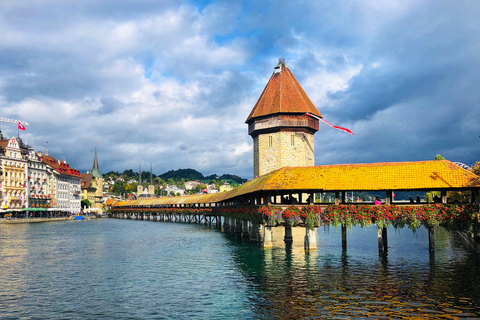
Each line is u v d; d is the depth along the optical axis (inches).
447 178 1337.4
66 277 1224.8
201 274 1246.3
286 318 807.7
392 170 1444.4
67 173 6392.7
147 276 1229.7
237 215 2209.6
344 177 1477.6
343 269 1269.7
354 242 2032.5
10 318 835.4
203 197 4822.8
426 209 1331.2
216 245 2062.0
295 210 1487.5
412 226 1339.8
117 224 4660.4
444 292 971.9
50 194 5767.7
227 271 1283.2
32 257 1653.5
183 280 1163.9
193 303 925.2
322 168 1563.7
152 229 3602.4
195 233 3021.7
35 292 1039.6
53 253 1781.5
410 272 1205.7
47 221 4815.5
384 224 1373.0
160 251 1838.1
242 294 991.0
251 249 1807.3
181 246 2053.4
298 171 1584.6
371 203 1601.9
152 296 991.0
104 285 1112.8
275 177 1582.2
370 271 1229.7
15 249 1919.3
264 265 1366.9
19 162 4950.8
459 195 2244.1
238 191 2247.8
